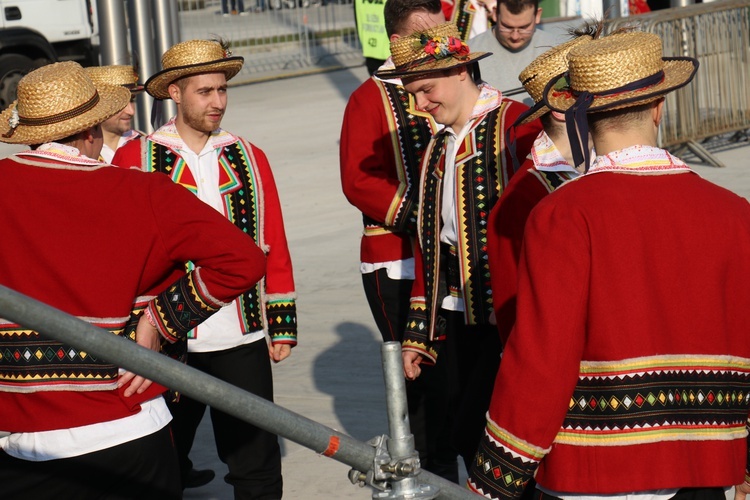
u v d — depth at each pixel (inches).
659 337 125.0
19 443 148.5
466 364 193.0
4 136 151.6
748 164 497.4
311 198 483.5
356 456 118.3
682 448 125.6
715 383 126.3
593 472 125.6
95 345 108.2
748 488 139.1
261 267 152.7
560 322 123.5
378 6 593.9
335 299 348.8
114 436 148.3
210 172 202.1
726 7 504.7
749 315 128.0
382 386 277.9
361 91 218.5
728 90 513.0
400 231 216.4
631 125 128.3
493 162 185.3
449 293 192.2
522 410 124.2
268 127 669.3
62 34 740.0
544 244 125.9
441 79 186.1
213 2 957.8
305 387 278.4
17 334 145.9
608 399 124.7
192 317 151.9
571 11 596.4
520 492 127.4
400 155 214.8
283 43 970.1
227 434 204.2
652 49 127.1
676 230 125.5
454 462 219.1
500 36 250.8
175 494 156.3
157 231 149.7
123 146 203.6
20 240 147.4
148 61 466.9
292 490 223.0
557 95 136.3
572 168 157.1
